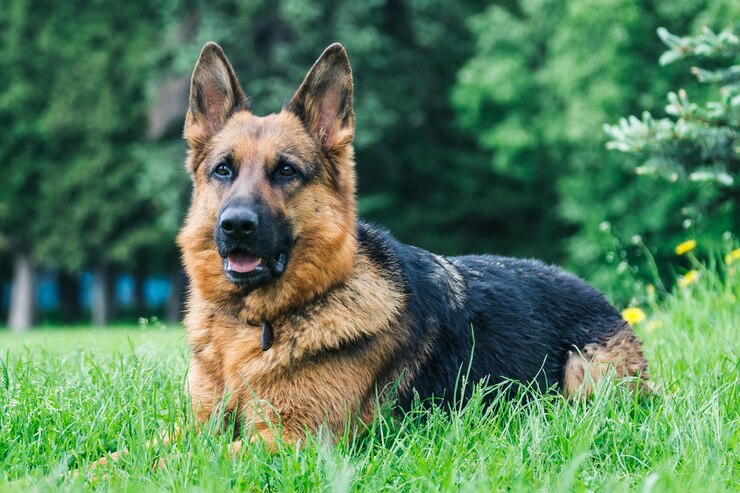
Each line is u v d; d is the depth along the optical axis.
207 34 20.84
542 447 3.64
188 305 4.53
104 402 4.15
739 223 12.16
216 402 4.14
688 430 3.76
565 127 17.78
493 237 24.11
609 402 3.99
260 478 3.34
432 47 22.67
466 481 3.28
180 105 22.19
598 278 16.64
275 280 4.12
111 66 25.80
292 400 3.97
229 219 3.98
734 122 6.02
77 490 3.16
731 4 14.26
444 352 4.48
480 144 22.77
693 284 7.44
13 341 8.80
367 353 4.12
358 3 20.52
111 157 25.36
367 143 20.36
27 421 3.89
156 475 3.35
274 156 4.26
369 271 4.36
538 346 4.86
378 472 3.40
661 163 6.13
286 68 20.92
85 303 44.34
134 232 25.84
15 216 26.52
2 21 26.81
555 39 17.56
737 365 4.63
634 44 16.73
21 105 26.02
